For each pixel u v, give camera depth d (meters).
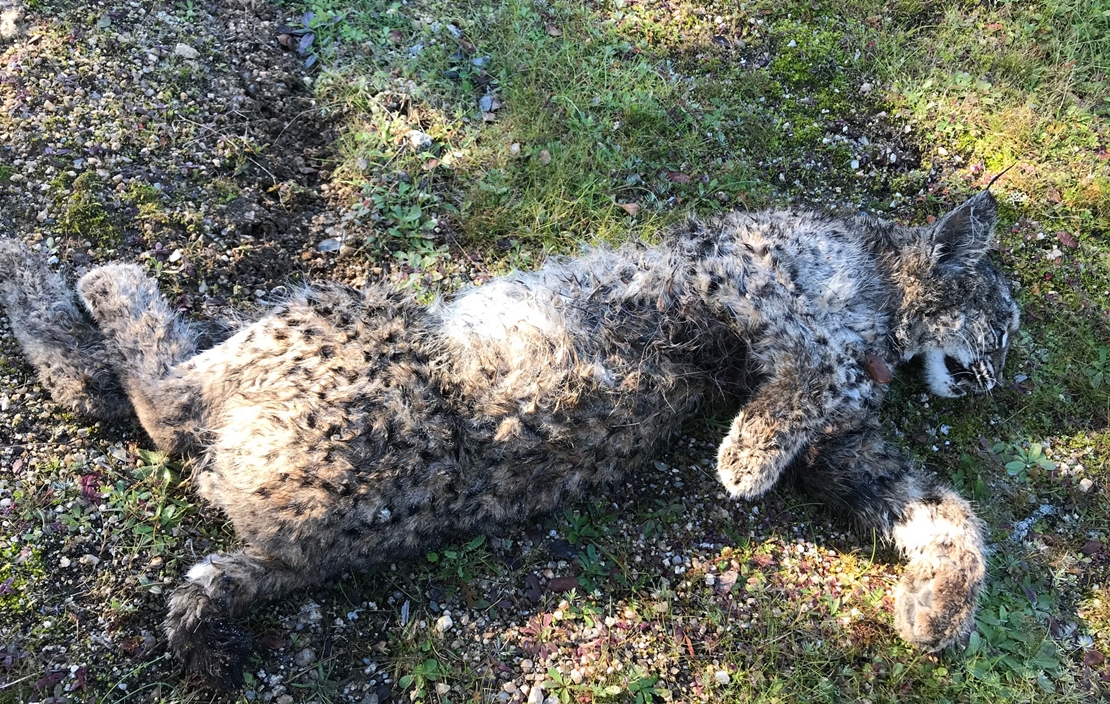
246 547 0.67
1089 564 0.79
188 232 0.81
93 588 0.66
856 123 1.01
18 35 0.84
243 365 0.69
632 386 0.74
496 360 0.71
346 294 0.73
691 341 0.78
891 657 0.73
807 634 0.74
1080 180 0.99
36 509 0.68
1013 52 1.06
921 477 0.80
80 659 0.64
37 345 0.73
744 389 0.80
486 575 0.74
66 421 0.73
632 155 0.95
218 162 0.85
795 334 0.77
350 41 0.97
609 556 0.76
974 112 1.02
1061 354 0.90
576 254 0.88
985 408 0.88
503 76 0.98
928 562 0.75
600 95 0.98
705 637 0.73
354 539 0.67
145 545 0.69
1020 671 0.73
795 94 1.02
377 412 0.67
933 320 0.85
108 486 0.70
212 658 0.64
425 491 0.68
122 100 0.84
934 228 0.83
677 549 0.78
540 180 0.92
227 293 0.81
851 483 0.79
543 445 0.71
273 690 0.67
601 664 0.70
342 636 0.70
